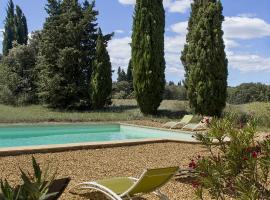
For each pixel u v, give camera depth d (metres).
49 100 28.69
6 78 32.00
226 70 22.59
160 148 12.31
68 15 29.28
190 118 20.39
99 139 18.38
